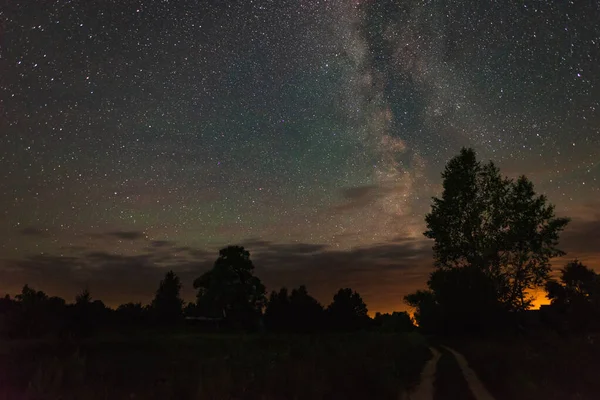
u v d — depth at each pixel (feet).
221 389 36.45
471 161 151.94
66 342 82.17
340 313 305.32
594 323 117.50
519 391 42.19
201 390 34.63
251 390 39.01
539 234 143.33
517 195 146.41
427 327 131.75
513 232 142.61
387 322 277.64
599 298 120.16
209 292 238.68
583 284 131.64
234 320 236.84
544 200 143.84
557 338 88.28
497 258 145.79
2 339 81.97
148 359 67.41
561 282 184.96
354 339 115.14
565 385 44.01
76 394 33.55
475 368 64.13
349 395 40.14
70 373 38.06
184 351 82.84
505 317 123.34
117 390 37.27
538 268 143.43
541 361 58.90
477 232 148.77
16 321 86.74
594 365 51.11
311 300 273.13
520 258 143.54
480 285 126.52
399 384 47.19
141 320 217.77
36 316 89.45
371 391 41.86
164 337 114.83
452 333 124.67
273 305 263.49
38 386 33.17
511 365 59.21
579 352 59.98
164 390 36.63
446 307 126.52
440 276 133.90
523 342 97.71
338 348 74.69
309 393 38.65
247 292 242.78
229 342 107.96
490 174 149.69
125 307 222.89
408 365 66.23
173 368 52.26
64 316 96.99
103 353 75.72
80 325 97.66
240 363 55.77
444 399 42.04
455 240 150.20
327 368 48.57
